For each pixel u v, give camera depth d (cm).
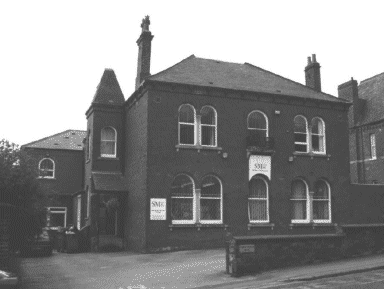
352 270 1396
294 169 2533
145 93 2331
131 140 2592
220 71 2683
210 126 2406
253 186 2456
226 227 2317
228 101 2447
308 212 2534
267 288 1213
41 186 1608
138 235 2295
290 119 2577
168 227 2216
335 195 2617
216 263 1733
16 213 1512
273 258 1522
